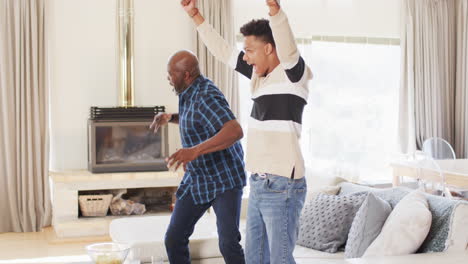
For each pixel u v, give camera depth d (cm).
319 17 674
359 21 691
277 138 227
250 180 241
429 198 297
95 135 547
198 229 370
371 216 302
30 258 466
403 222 273
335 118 687
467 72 716
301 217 356
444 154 597
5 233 563
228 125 282
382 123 709
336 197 354
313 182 416
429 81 716
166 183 556
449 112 737
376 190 353
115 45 603
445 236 267
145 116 558
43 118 577
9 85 564
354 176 694
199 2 618
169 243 317
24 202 567
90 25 598
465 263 233
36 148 572
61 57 592
